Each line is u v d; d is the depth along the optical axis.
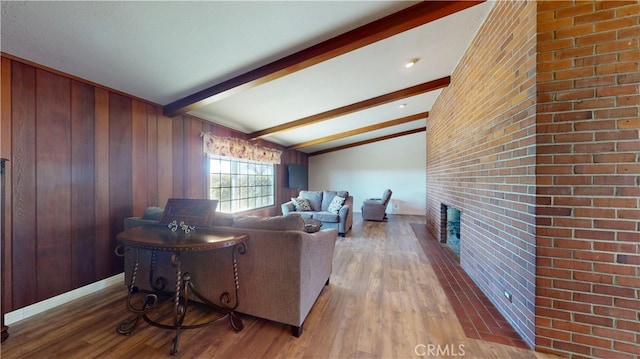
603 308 1.42
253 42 2.02
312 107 3.94
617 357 1.40
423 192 7.54
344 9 1.80
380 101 3.86
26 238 1.88
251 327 1.78
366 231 5.14
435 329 1.75
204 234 1.76
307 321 1.85
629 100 1.37
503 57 1.96
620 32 1.38
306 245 1.74
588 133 1.43
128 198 2.63
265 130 4.85
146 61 2.08
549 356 1.49
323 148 8.11
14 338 1.63
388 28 1.95
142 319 1.85
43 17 1.49
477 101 2.50
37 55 1.83
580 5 1.45
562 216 1.48
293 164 7.17
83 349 1.54
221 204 4.44
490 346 1.58
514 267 1.78
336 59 2.59
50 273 2.02
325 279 2.30
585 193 1.44
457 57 3.02
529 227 1.60
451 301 2.14
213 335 1.69
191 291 1.91
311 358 1.47
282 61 2.29
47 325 1.78
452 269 2.93
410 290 2.36
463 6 1.84
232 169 4.78
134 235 1.75
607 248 1.41
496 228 2.06
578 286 1.46
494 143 2.11
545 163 1.51
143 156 2.81
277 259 1.72
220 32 1.84
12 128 1.80
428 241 4.29
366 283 2.53
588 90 1.43
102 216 2.39
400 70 3.07
